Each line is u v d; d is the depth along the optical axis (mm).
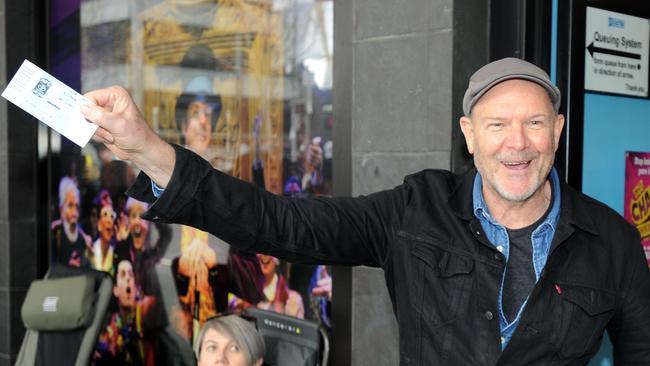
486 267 1621
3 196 4477
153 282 4055
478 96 1587
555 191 1681
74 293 3383
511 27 2613
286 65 3420
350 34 2992
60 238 4590
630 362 1696
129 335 4203
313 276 3316
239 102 3639
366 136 2832
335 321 3109
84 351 3383
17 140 4492
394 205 1772
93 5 4355
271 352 2750
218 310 3725
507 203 1618
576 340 1599
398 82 2725
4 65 4461
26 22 4535
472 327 1617
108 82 4297
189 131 3877
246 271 3596
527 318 1582
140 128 1437
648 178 3018
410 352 1695
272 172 3502
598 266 1623
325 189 3266
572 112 2676
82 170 4434
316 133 3299
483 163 1602
